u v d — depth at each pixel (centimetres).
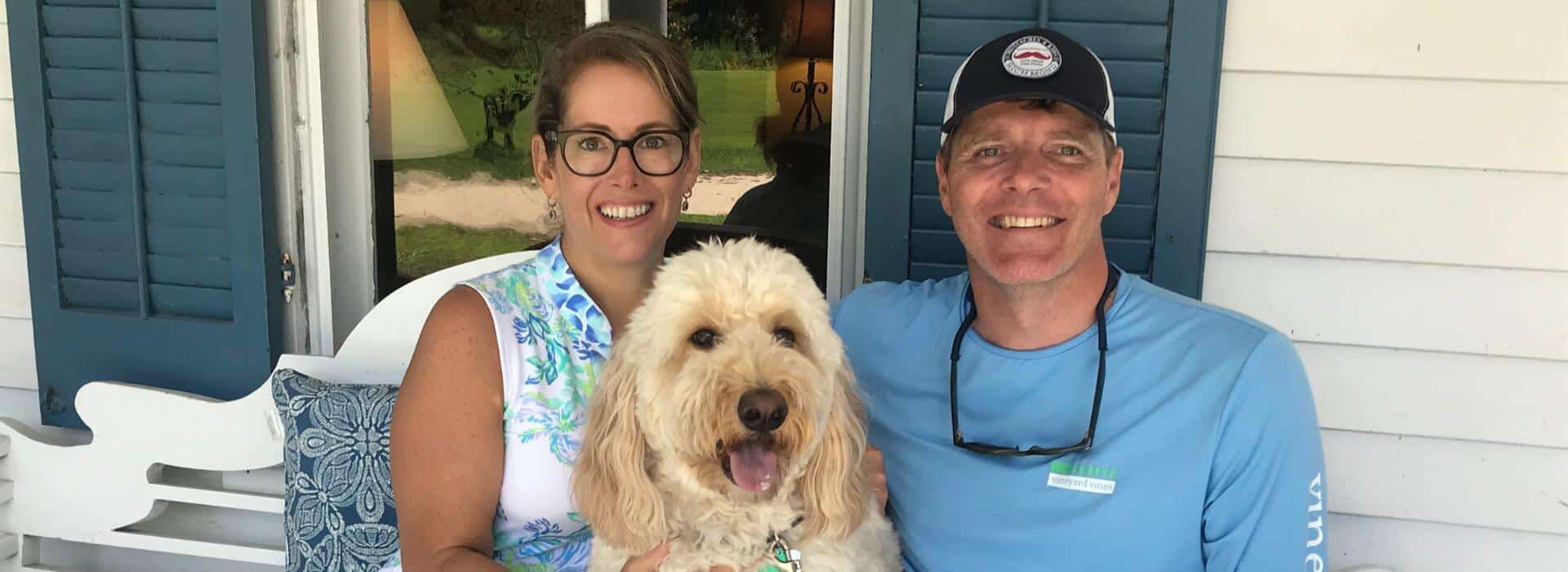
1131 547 202
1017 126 203
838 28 297
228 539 317
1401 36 265
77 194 314
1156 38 267
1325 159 274
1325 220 276
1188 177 272
